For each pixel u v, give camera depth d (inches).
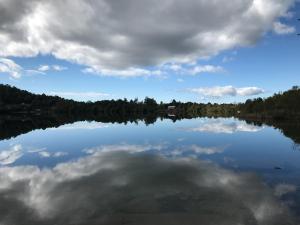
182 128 2322.8
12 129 2378.2
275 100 4030.5
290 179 735.7
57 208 564.1
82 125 2807.6
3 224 494.9
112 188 681.6
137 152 1170.6
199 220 494.0
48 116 5315.0
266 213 515.5
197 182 721.0
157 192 645.3
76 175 813.9
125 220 501.7
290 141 1425.9
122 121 3545.8
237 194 621.3
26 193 659.4
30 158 1096.2
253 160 980.6
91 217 517.3
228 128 2252.7
